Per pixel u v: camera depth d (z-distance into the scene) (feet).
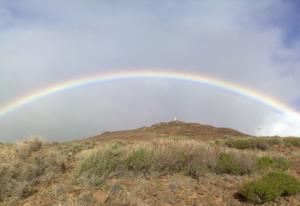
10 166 40.45
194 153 46.47
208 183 40.19
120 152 45.21
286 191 35.22
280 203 33.53
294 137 98.17
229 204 33.71
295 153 72.28
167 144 49.60
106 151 44.62
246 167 45.01
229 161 45.50
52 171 43.50
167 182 40.01
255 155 51.85
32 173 41.16
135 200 31.35
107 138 118.52
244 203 33.94
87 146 66.18
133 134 135.44
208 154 46.93
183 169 44.37
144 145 48.19
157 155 44.62
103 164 42.04
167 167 44.11
